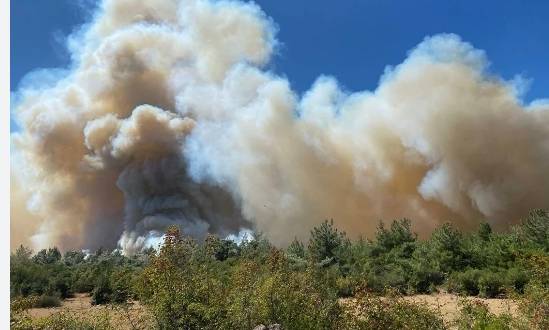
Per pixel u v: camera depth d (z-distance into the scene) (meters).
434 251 24.72
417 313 7.47
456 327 8.83
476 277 20.52
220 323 6.84
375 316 7.15
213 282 7.54
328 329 7.28
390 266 24.19
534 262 10.06
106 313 7.72
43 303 18.59
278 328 6.77
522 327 7.64
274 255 9.20
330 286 9.02
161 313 6.72
